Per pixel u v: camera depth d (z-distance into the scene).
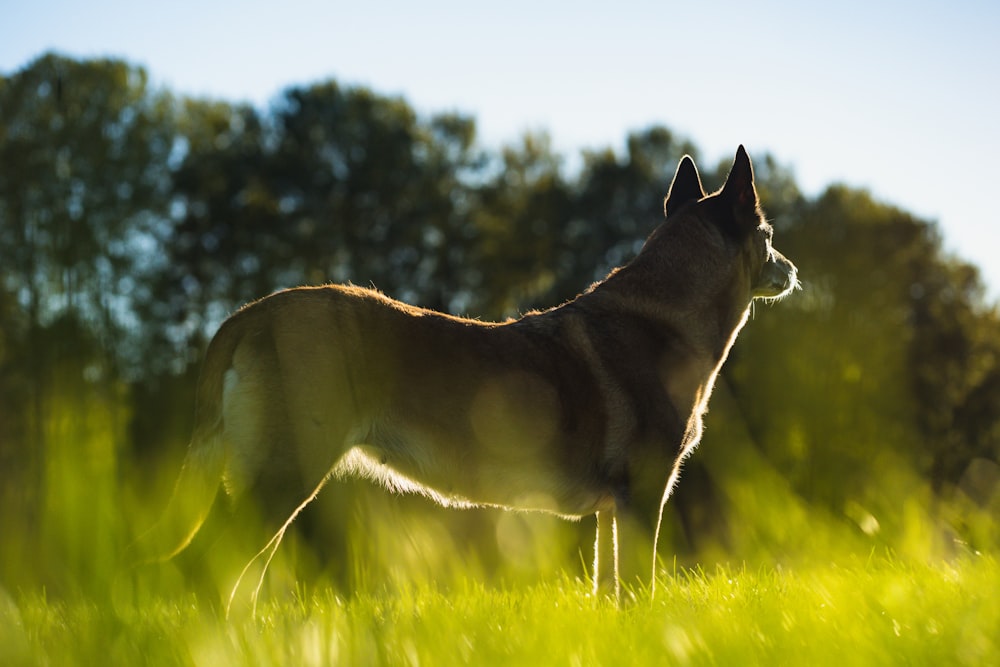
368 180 32.34
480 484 5.43
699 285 6.41
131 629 2.87
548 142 35.12
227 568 4.54
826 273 24.44
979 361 22.33
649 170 32.62
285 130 32.94
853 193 27.64
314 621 3.37
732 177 6.68
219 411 5.06
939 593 3.75
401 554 3.82
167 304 29.25
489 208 34.62
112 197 24.44
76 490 2.48
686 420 6.15
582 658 2.82
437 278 34.34
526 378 5.48
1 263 11.73
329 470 4.99
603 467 5.81
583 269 32.56
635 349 6.02
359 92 33.50
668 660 2.79
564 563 4.35
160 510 2.82
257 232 31.95
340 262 33.25
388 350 5.14
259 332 5.04
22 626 3.08
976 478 3.39
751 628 3.21
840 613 3.33
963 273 26.84
